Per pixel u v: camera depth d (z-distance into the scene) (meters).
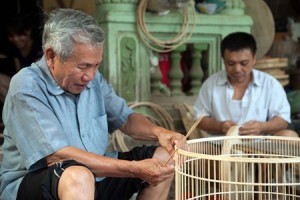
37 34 5.10
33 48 5.12
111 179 2.56
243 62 3.36
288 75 5.06
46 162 2.26
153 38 4.45
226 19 4.75
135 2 4.45
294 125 4.24
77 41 2.17
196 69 4.84
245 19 4.82
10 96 2.31
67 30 2.17
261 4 5.28
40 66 2.37
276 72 4.93
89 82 2.48
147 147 2.65
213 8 4.70
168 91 4.82
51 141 2.21
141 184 2.55
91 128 2.49
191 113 4.52
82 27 2.18
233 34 3.42
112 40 4.40
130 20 4.42
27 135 2.24
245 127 3.24
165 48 4.60
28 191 2.21
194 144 2.54
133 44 4.48
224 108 3.58
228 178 2.26
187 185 2.27
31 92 2.27
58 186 2.06
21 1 6.52
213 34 4.75
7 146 2.40
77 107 2.43
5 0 6.57
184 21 4.54
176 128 4.57
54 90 2.35
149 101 4.61
